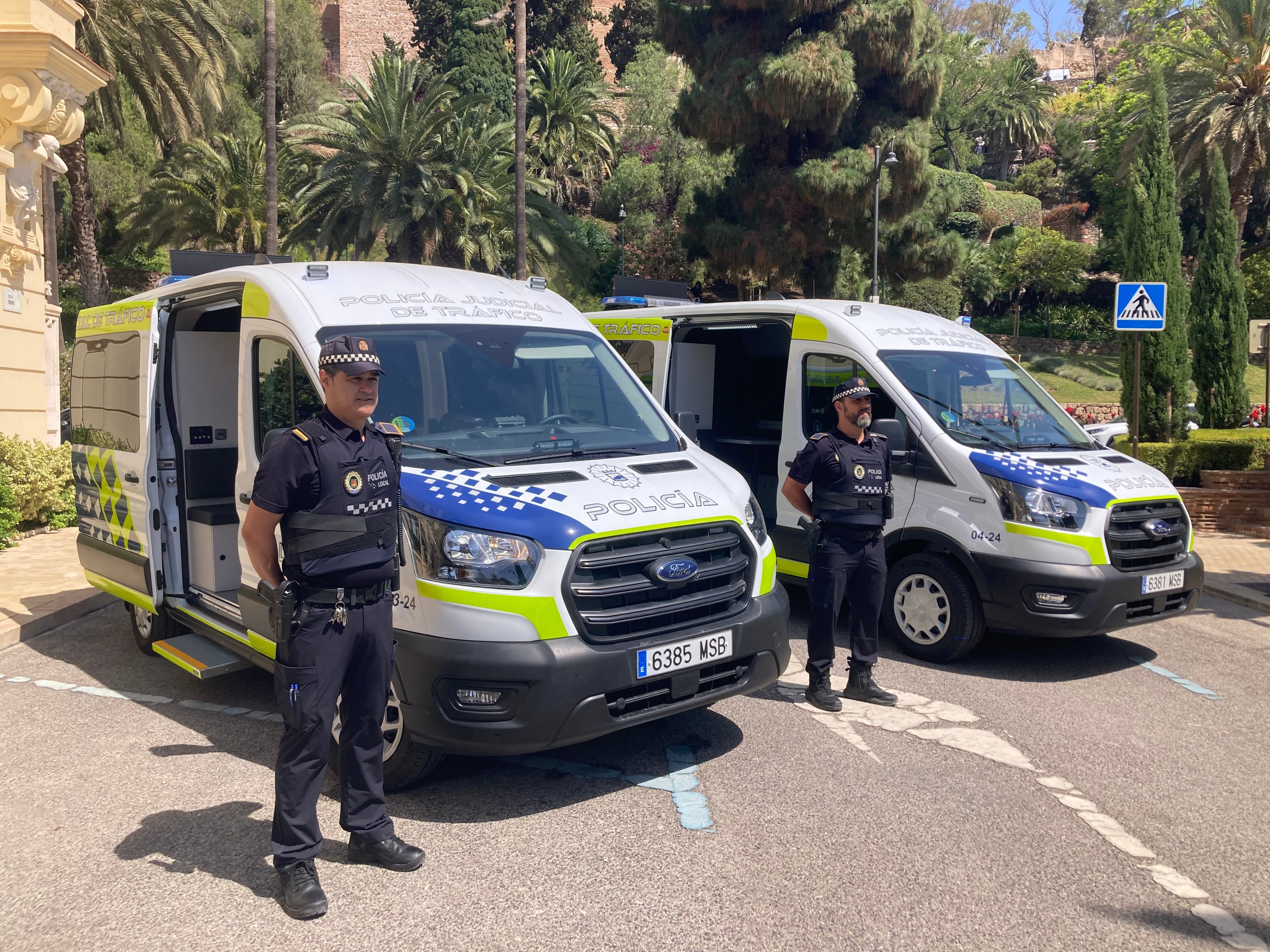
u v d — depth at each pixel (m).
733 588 4.39
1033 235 53.78
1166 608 6.32
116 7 21.33
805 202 32.44
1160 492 6.29
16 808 4.21
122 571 6.17
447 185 32.19
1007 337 51.06
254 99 47.53
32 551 10.24
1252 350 44.09
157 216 34.88
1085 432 7.05
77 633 7.28
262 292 4.86
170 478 5.82
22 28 11.10
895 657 6.51
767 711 5.39
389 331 4.71
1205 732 5.14
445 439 4.50
